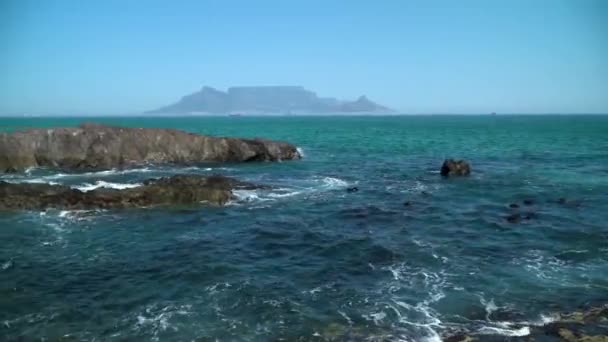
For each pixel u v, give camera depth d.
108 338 12.70
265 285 16.31
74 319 13.79
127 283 16.45
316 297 15.32
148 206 27.61
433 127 149.62
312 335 12.86
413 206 28.48
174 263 18.45
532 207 28.22
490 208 28.02
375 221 25.02
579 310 14.29
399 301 15.00
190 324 13.49
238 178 38.97
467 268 17.92
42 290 15.84
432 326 13.32
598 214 26.42
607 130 120.62
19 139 41.41
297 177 40.00
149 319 13.79
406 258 19.00
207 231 23.05
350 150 65.69
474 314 14.09
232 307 14.59
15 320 13.71
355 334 12.88
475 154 60.22
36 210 26.22
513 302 14.91
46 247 20.36
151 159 45.81
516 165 48.50
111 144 44.09
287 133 113.12
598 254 19.56
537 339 12.39
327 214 26.59
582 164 49.00
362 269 17.89
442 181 37.88
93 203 26.95
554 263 18.50
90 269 17.80
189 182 31.86
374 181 38.00
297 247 20.59
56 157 42.34
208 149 48.53
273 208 28.03
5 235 21.98
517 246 20.67
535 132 113.25
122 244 20.88
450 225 24.17
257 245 20.88
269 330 13.16
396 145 74.88
